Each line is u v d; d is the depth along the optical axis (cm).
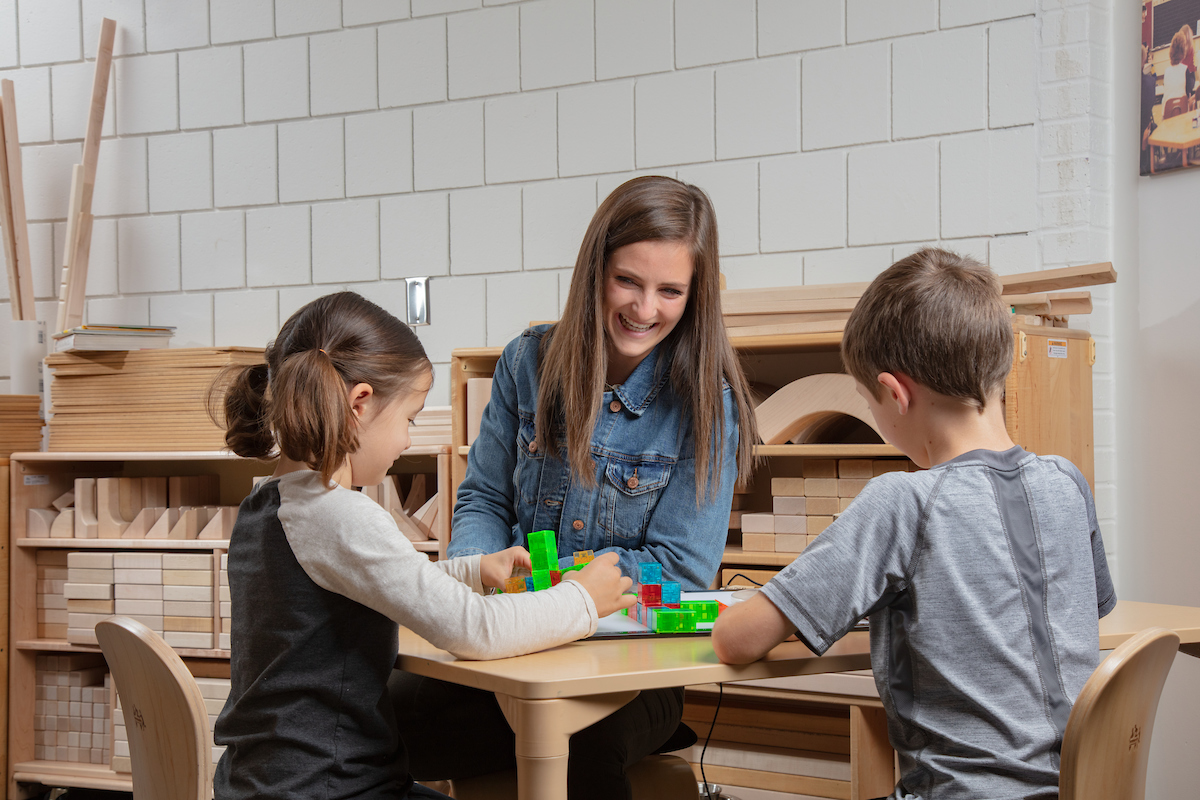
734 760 210
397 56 276
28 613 263
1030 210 221
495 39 267
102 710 258
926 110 229
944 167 228
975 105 225
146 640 94
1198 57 206
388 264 277
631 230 130
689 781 131
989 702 88
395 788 101
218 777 104
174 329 278
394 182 276
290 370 97
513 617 97
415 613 94
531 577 117
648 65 253
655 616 110
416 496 248
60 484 271
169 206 295
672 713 132
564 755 86
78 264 286
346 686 98
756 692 194
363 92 279
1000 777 86
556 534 142
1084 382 199
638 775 129
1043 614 91
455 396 229
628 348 135
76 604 254
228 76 290
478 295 269
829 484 201
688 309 139
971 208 226
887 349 99
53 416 269
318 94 282
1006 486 93
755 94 244
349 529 97
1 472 262
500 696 90
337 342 104
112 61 299
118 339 262
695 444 137
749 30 244
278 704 97
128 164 298
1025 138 221
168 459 253
